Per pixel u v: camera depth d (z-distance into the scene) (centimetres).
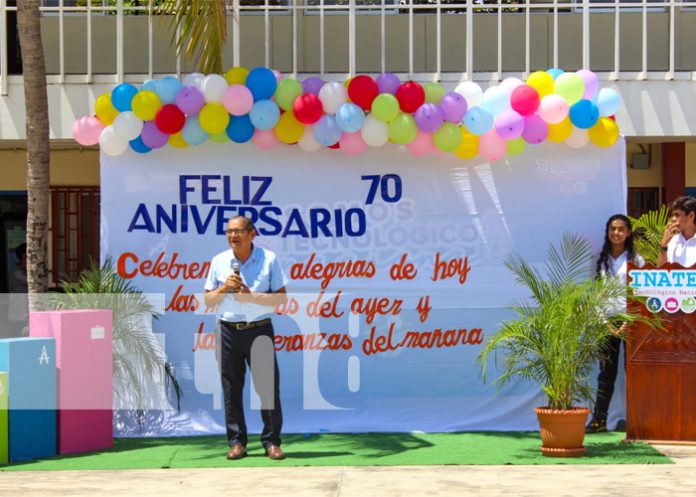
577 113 812
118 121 823
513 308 777
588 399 782
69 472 701
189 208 848
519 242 849
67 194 1232
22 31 820
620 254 830
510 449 768
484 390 850
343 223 849
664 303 773
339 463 721
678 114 1005
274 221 849
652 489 632
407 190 849
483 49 1119
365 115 814
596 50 1126
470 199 849
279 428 742
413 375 852
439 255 851
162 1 950
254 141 839
